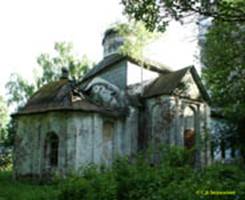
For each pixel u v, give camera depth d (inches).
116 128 1055.0
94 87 1112.2
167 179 347.9
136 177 357.4
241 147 773.3
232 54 745.6
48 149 973.2
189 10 355.9
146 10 362.0
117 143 1045.2
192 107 1130.0
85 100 1003.3
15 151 1042.7
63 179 418.6
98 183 362.9
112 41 1342.3
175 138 1051.3
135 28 1126.4
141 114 1116.5
